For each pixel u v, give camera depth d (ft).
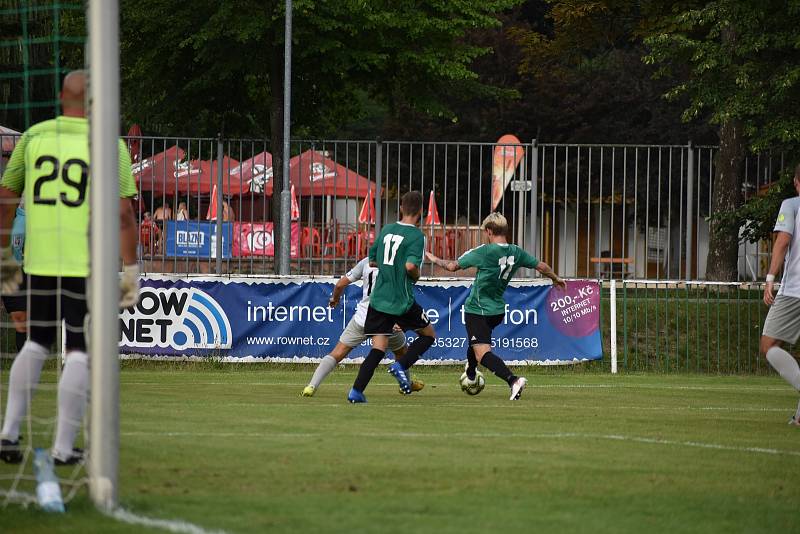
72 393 76.79
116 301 64.64
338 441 92.99
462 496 68.74
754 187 305.73
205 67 319.47
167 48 312.50
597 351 212.23
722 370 225.97
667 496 70.44
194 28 304.50
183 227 235.61
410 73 324.19
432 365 207.51
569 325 211.82
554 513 64.28
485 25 313.53
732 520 63.67
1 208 85.51
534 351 211.00
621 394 160.25
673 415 125.70
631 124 523.29
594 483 74.38
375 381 180.65
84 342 79.51
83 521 59.77
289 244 234.58
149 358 202.08
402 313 136.15
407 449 88.69
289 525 59.31
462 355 208.33
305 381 177.88
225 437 94.48
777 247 119.24
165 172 231.91
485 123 529.45
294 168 281.74
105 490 63.77
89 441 64.80
